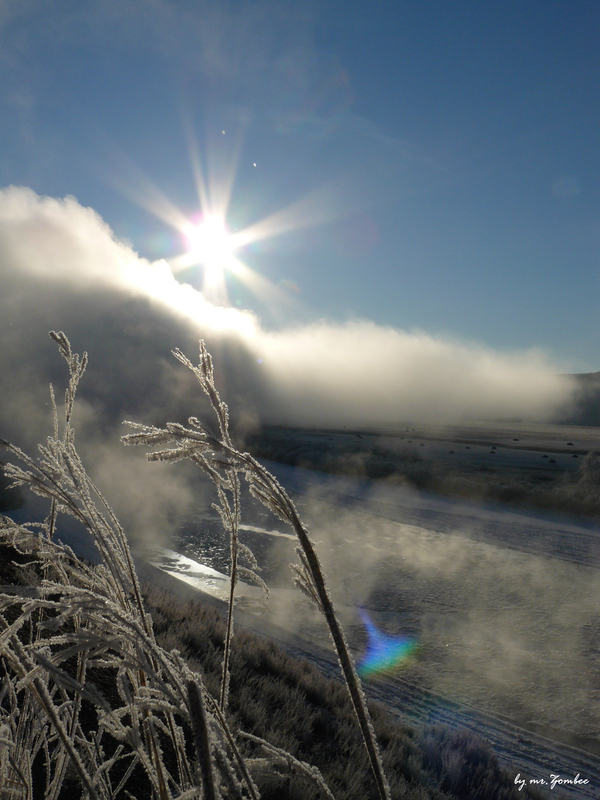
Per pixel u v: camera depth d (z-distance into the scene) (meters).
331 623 0.81
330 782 4.82
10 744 1.12
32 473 1.17
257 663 8.20
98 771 1.14
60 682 0.86
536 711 9.73
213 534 21.50
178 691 0.82
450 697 10.02
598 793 7.34
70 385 1.33
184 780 1.06
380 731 7.18
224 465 0.87
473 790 6.31
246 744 4.54
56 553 1.20
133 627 0.88
